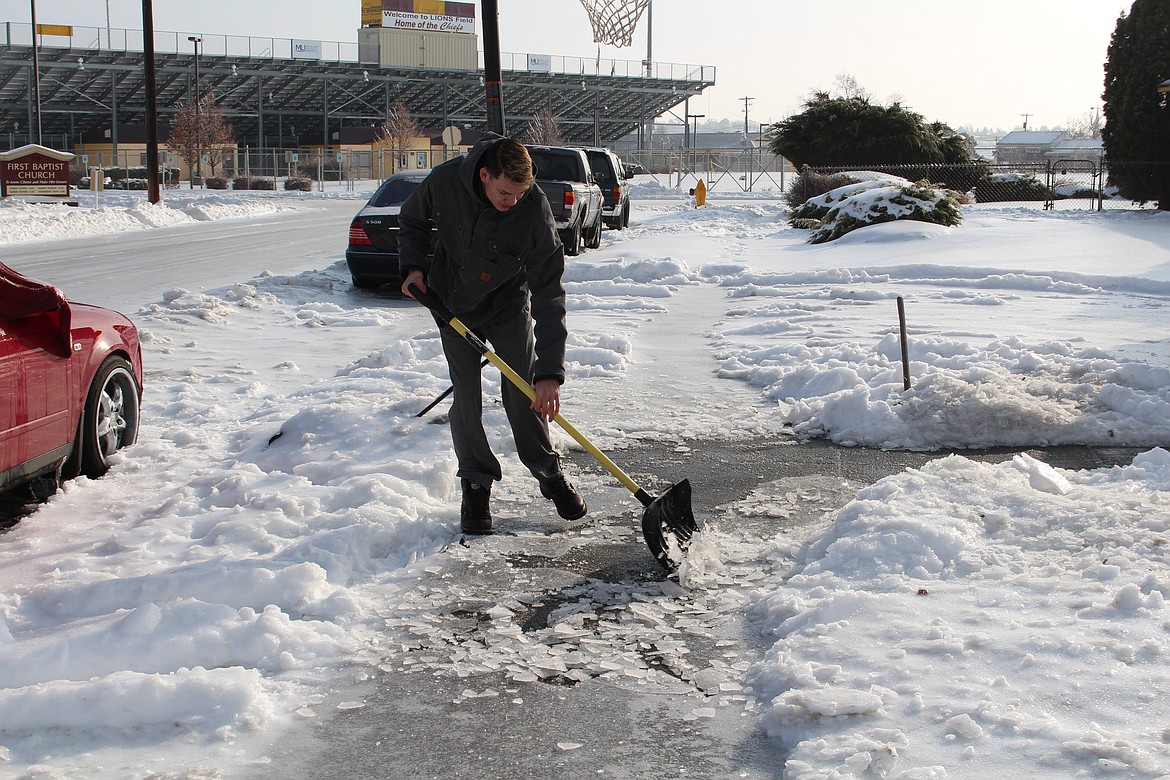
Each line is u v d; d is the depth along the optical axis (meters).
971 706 2.96
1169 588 3.60
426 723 3.15
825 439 6.38
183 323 10.77
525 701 3.27
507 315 4.67
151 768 2.87
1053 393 6.82
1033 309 11.26
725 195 50.81
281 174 68.44
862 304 12.05
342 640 3.61
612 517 5.00
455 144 37.25
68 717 3.07
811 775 2.70
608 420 6.79
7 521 4.98
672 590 4.09
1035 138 106.38
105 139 72.00
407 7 76.69
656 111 86.62
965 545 4.04
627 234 24.59
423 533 4.68
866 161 38.91
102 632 3.51
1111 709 2.92
